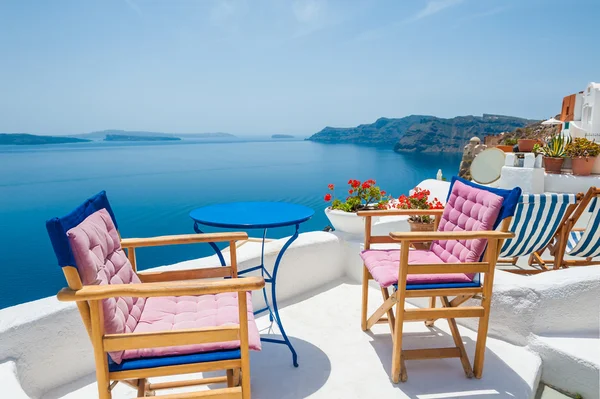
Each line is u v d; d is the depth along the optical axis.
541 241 2.89
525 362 2.06
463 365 1.95
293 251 2.96
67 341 1.84
